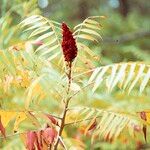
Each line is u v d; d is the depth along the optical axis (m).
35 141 3.08
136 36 12.02
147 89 6.08
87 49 3.37
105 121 3.17
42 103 5.37
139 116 3.28
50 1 11.95
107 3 15.93
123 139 4.06
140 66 2.91
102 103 5.93
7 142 5.36
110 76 2.94
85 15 14.75
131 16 13.97
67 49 3.12
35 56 3.20
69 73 3.15
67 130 5.48
